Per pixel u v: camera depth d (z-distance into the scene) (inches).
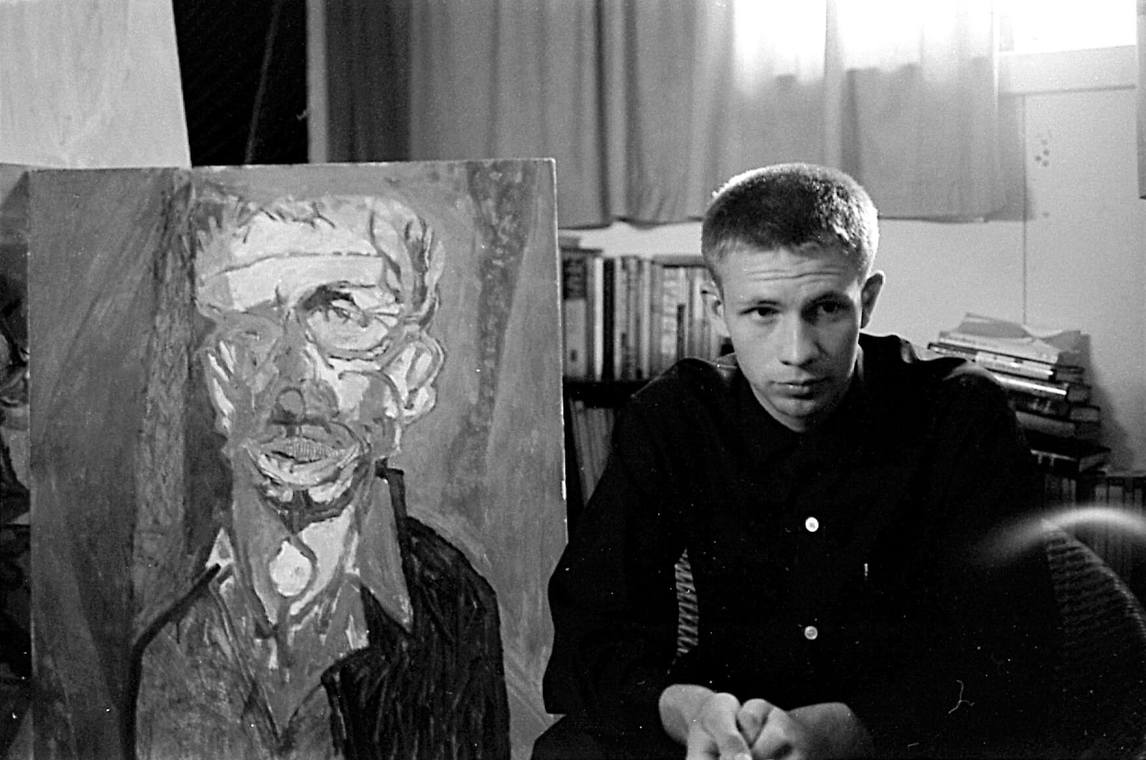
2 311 60.2
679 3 78.4
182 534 58.7
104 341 59.1
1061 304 75.5
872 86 75.3
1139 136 69.1
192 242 58.7
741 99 77.7
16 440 60.2
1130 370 74.0
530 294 57.7
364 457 58.2
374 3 82.1
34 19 69.8
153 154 71.8
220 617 58.5
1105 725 56.5
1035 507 57.1
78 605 59.2
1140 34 68.9
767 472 58.7
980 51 73.5
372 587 58.2
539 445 57.7
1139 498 69.3
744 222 54.9
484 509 57.9
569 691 56.2
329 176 58.5
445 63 82.4
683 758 55.9
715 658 60.2
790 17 77.0
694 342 75.2
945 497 57.7
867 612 58.8
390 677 58.1
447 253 58.0
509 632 57.7
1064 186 75.0
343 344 58.2
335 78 81.3
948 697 56.9
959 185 74.4
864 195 56.7
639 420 59.6
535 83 80.4
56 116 70.0
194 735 58.7
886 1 74.5
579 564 57.5
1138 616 58.9
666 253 81.4
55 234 59.4
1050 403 71.2
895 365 59.4
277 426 58.3
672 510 59.3
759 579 59.4
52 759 59.6
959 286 77.2
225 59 79.2
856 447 58.1
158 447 58.8
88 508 59.2
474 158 82.3
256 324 58.4
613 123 79.4
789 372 55.0
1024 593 56.3
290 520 58.3
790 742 54.3
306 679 58.3
